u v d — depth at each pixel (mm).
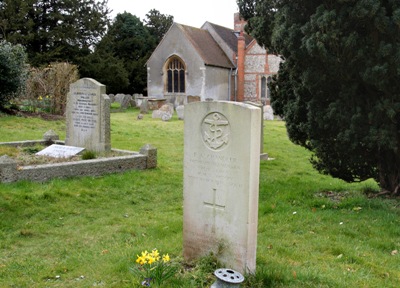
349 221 7602
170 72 42656
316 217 7832
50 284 4941
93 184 9781
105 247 6438
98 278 4996
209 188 5340
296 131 10203
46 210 8039
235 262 5145
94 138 12602
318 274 5078
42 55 37750
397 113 8266
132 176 10797
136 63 48562
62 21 40594
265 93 43875
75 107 13008
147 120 25625
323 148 9539
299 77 9289
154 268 4703
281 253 6016
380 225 7371
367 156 9242
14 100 22750
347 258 5898
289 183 10977
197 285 4664
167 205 9055
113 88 45031
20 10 37500
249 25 11086
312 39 7898
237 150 5047
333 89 8898
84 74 41344
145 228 7484
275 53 10758
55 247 6430
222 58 44188
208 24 46469
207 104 5277
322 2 8445
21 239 6723
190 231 5566
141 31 52000
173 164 13039
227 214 5191
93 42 44062
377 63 7727
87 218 7965
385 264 5770
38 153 12055
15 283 4973
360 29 8047
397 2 7500
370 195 9609
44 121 20094
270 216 7926
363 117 8336
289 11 8727
